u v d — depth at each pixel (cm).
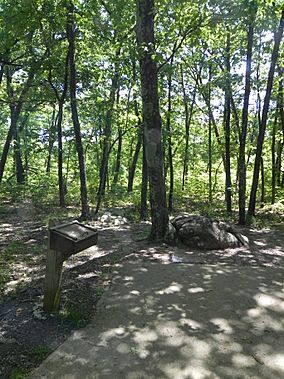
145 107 774
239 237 818
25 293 495
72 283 536
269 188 1919
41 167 2581
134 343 375
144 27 756
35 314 429
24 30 1163
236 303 479
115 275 580
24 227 965
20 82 1753
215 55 1401
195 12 729
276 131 1577
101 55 1308
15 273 579
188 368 333
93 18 1050
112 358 348
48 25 1182
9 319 420
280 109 1433
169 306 466
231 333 399
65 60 1298
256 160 1126
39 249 721
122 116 1205
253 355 356
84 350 361
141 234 884
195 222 793
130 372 327
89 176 1947
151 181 793
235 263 669
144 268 617
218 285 544
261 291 523
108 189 1927
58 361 342
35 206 1378
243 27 987
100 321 422
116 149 2297
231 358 350
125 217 1179
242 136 1120
